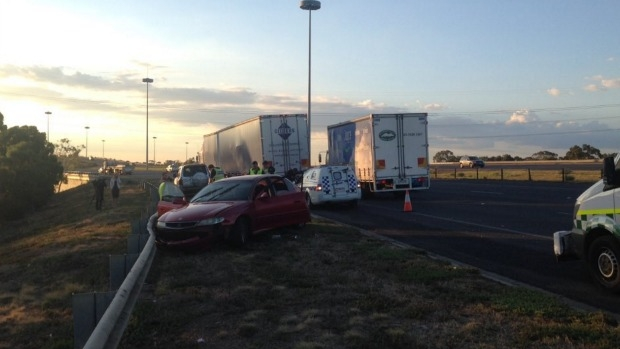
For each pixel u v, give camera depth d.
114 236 15.90
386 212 19.83
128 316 6.10
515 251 10.99
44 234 23.05
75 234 17.91
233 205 11.79
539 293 7.35
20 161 45.62
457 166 78.81
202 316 6.88
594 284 8.03
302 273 8.95
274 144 26.97
